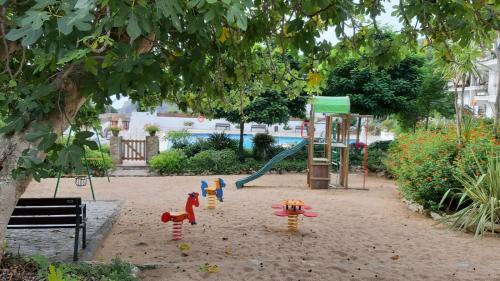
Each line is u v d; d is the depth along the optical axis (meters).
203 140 20.00
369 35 5.38
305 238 7.10
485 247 6.70
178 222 6.90
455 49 5.27
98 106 2.71
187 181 14.71
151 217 8.59
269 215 8.95
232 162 17.69
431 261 5.93
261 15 5.01
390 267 5.54
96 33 1.99
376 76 18.25
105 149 18.16
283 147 19.42
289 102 18.94
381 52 5.28
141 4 1.95
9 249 5.75
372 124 35.66
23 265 4.48
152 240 6.78
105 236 6.89
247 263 5.43
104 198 10.98
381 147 19.36
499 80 10.54
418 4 4.10
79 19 1.75
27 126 2.53
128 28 1.88
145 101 6.29
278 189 12.96
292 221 7.63
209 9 2.06
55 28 2.09
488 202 7.66
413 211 9.56
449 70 10.53
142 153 19.73
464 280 5.01
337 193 12.26
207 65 4.85
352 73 18.00
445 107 19.03
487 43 4.93
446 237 7.34
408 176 10.24
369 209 9.80
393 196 11.77
